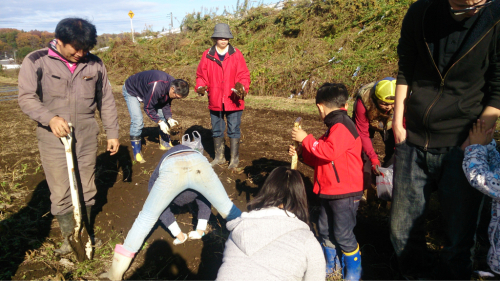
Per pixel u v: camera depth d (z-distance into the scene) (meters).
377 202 3.94
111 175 4.89
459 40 2.05
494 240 2.32
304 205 2.04
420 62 2.29
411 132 2.37
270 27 16.30
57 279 2.72
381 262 3.02
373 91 3.13
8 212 3.80
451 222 2.30
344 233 2.59
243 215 1.99
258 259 1.77
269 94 12.05
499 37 1.94
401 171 2.47
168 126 5.43
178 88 4.79
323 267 1.88
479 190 2.06
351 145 2.46
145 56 17.89
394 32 11.79
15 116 8.86
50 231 3.49
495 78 2.05
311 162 2.79
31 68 2.72
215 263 3.05
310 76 11.28
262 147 5.98
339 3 14.07
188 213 3.89
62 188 2.99
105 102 3.21
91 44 2.74
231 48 4.67
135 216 3.79
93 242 3.30
